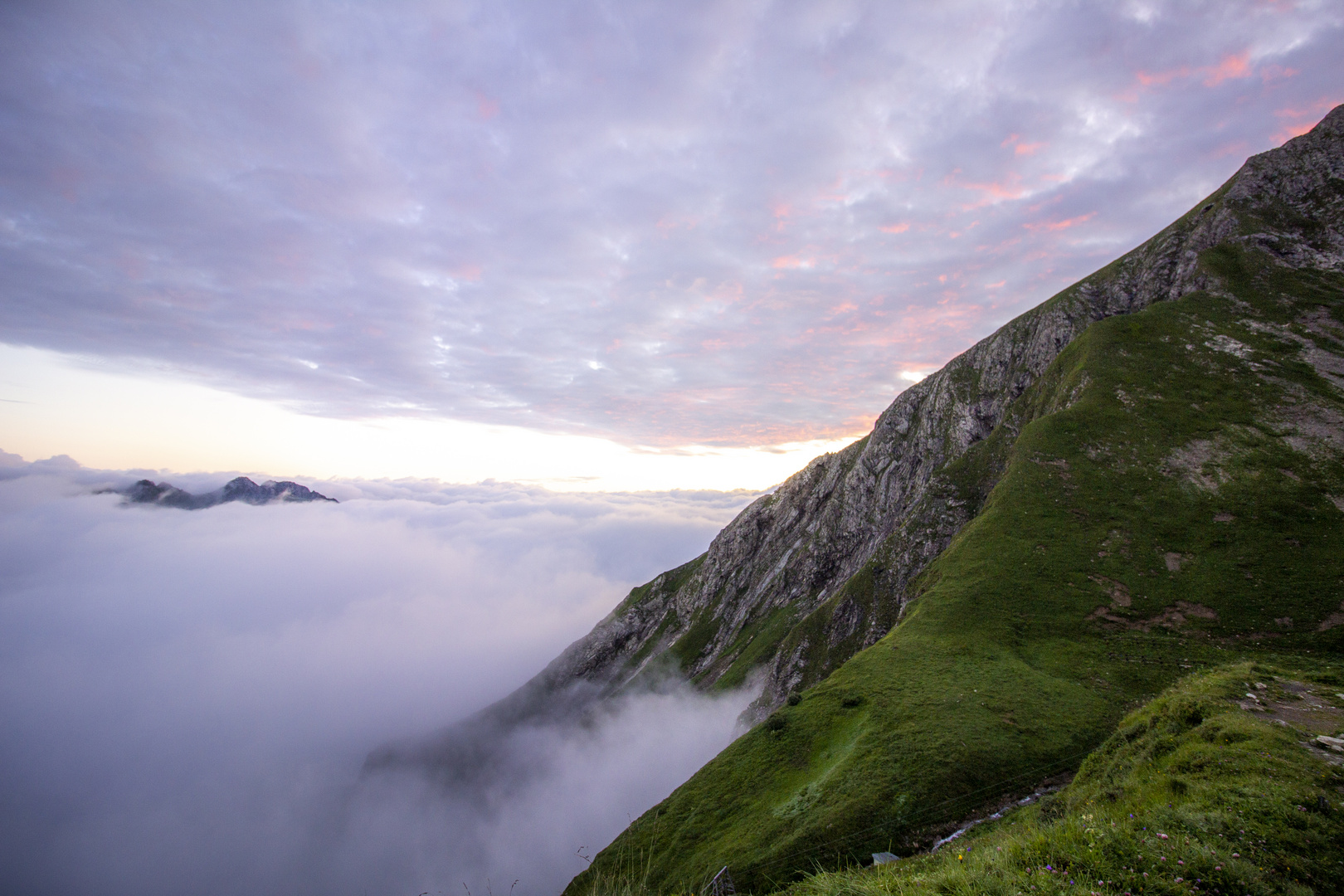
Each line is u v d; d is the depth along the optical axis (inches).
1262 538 2522.1
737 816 1872.5
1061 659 2215.8
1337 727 709.3
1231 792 557.3
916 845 1406.3
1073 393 4037.9
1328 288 3887.8
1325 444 2854.3
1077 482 3277.6
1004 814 1425.9
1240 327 3880.4
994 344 6279.5
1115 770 869.2
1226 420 3253.0
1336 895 406.3
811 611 6220.5
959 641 2410.2
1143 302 5078.7
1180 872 423.2
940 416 6284.5
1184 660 2065.7
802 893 486.9
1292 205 4594.0
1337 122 4781.0
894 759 1695.4
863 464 7066.9
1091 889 412.8
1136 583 2544.3
